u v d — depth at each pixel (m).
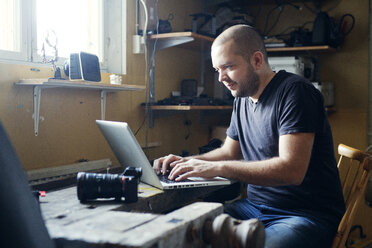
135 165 1.40
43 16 1.90
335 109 3.07
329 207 1.44
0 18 1.72
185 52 2.91
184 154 2.38
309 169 1.44
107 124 1.40
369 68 2.94
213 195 2.15
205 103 2.53
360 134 2.99
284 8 3.22
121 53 2.30
